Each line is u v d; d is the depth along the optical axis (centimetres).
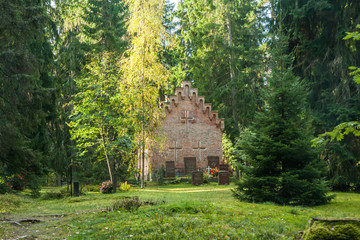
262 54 3794
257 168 1575
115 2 3959
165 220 910
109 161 2255
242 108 3744
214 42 3928
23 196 2122
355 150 2178
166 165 3369
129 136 2314
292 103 1595
